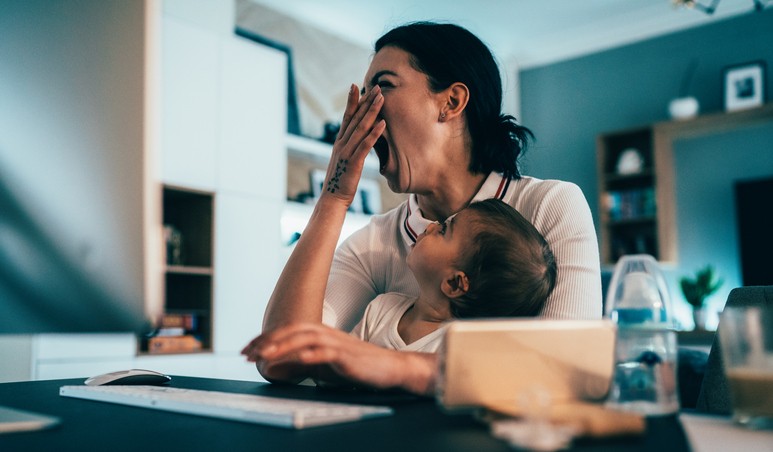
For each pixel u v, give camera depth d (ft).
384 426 1.72
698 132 15.23
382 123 3.22
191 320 11.12
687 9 15.40
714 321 14.82
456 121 3.39
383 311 3.10
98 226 1.71
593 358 1.90
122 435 1.65
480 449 1.42
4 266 1.62
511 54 17.94
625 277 8.11
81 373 9.60
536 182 3.45
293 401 2.08
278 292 3.05
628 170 15.85
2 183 1.63
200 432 1.67
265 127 12.32
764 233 14.32
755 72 14.58
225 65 11.75
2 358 8.92
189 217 11.53
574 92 17.37
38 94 1.66
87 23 1.72
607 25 16.39
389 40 3.45
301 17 15.20
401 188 3.43
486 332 1.75
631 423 1.49
